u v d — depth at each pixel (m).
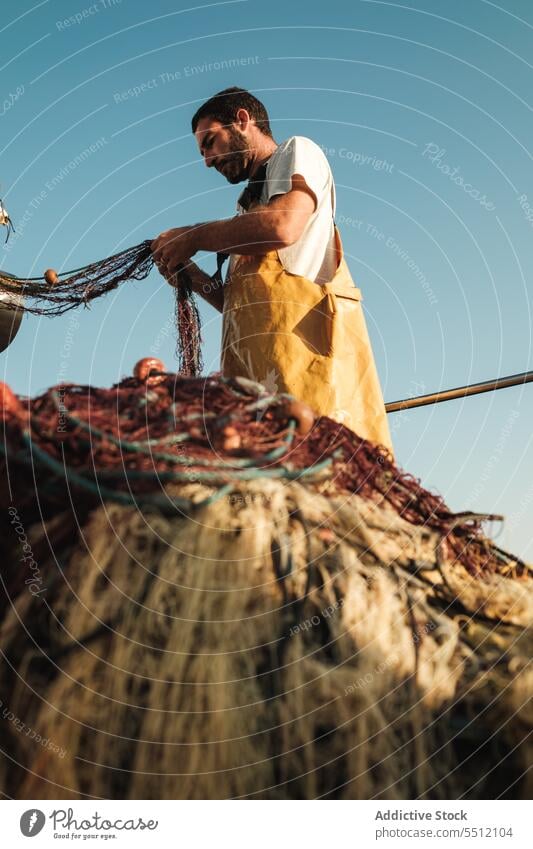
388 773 1.87
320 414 2.64
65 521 2.07
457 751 1.95
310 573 2.06
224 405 2.33
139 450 2.12
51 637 1.97
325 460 2.29
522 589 2.29
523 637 2.09
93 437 2.13
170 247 2.95
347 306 2.80
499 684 1.99
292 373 2.69
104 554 2.01
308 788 1.85
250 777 1.84
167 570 1.99
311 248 2.86
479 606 2.20
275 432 2.33
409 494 2.41
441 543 2.29
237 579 2.00
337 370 2.69
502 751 1.94
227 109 3.05
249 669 1.92
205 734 1.86
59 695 1.89
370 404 2.74
